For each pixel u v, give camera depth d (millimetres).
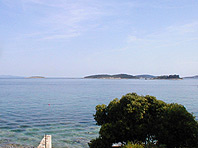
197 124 19328
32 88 162500
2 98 86438
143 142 21625
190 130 18797
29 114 50719
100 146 20250
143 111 21422
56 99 84625
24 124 40500
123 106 22203
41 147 27188
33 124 40656
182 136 19188
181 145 18875
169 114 20203
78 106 65062
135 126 20938
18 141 30234
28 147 27938
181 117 19672
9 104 67812
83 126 39969
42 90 139375
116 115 22391
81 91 133750
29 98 87312
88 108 61125
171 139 19234
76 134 34531
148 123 21156
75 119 46031
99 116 23875
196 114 52219
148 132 21078
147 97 23359
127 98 22422
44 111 55281
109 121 23172
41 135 33375
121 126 20797
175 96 102250
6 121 42656
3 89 148250
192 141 18516
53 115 49969
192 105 69500
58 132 35469
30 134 33812
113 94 112125
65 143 30078
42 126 39281
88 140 31562
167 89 162500
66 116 49062
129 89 160500
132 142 19453
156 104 22672
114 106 22953
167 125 19844
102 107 24250
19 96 95812
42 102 74062
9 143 29312
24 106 63781
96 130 37188
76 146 28953
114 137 20453
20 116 48094
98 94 111438
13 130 36000
